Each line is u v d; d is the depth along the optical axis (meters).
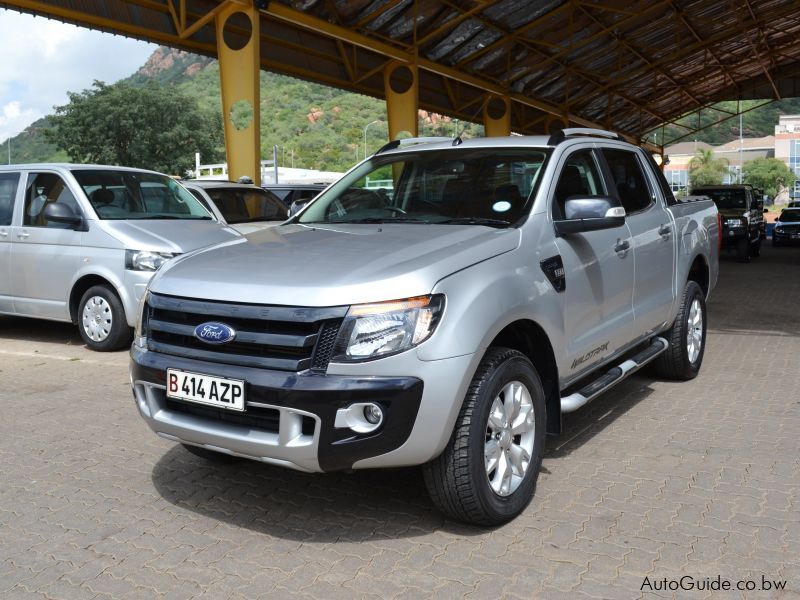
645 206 5.21
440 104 28.44
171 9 15.77
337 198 4.59
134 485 3.96
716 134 172.75
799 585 2.86
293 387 2.96
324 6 17.98
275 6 16.12
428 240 3.53
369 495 3.79
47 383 6.15
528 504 3.62
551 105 34.78
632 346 4.92
